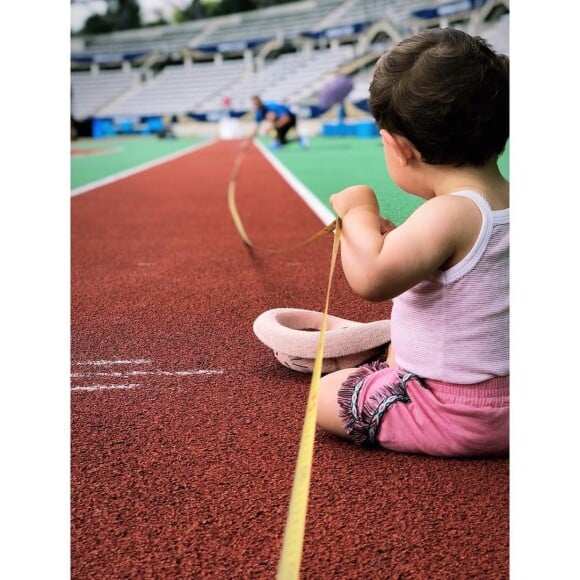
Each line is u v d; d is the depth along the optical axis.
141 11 32.97
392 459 1.57
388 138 1.54
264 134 22.09
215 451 1.63
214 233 4.53
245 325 2.54
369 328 2.05
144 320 2.63
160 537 1.32
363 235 1.51
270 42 27.67
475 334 1.51
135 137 24.38
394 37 23.44
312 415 1.26
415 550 1.26
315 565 1.23
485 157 1.51
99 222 5.08
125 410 1.86
